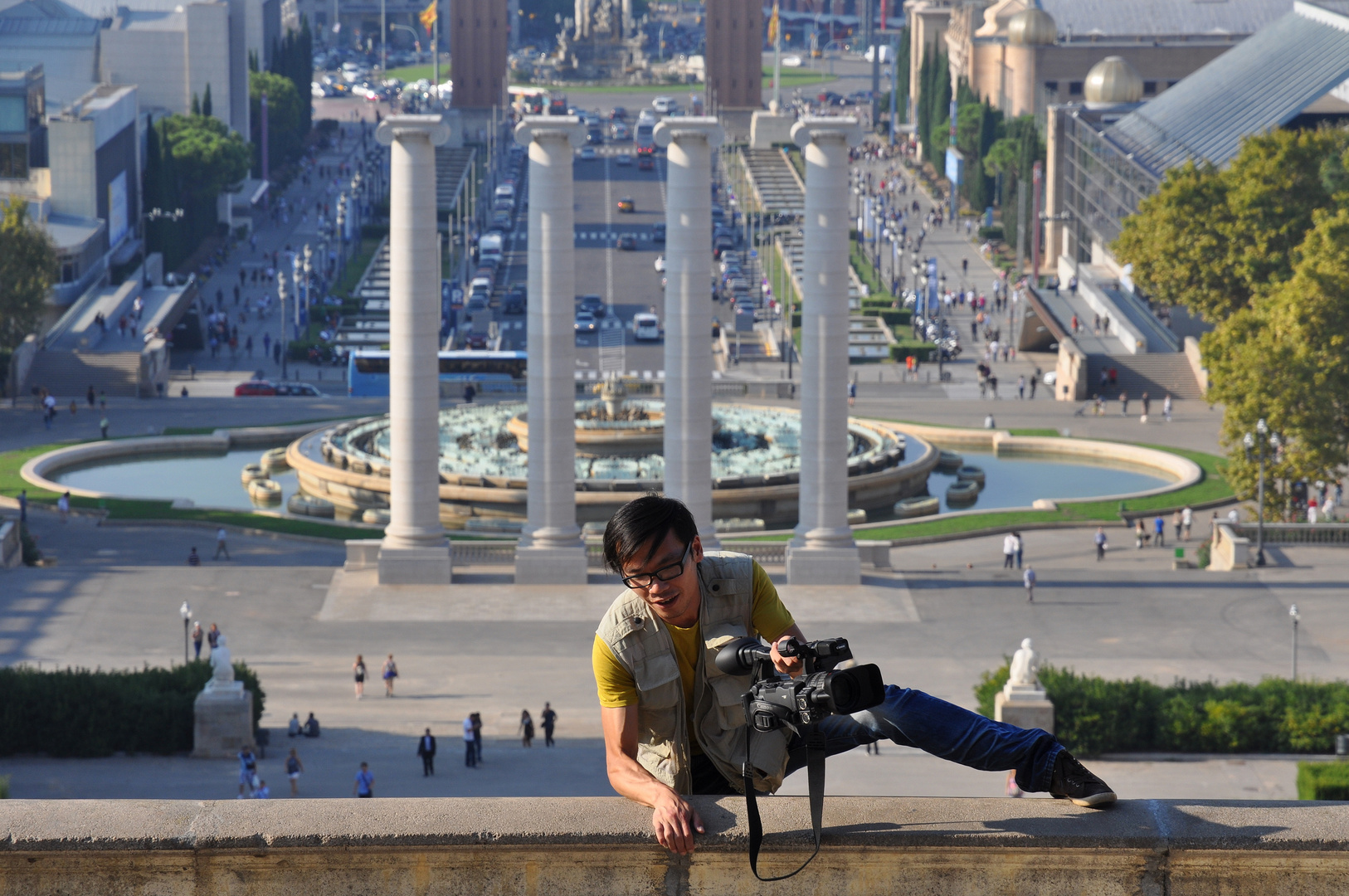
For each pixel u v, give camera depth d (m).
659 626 8.05
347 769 54.31
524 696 62.03
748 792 7.54
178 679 56.94
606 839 7.65
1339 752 48.66
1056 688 55.41
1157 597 74.50
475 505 94.75
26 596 72.94
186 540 89.06
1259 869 7.71
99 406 127.25
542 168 69.94
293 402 130.38
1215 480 105.19
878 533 92.56
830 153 69.50
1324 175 119.38
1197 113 156.38
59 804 7.86
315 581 75.56
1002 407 128.88
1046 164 191.12
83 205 158.38
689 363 69.50
